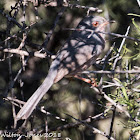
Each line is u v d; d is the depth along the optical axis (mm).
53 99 11188
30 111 8078
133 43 10656
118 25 11484
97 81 9047
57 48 11492
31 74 11484
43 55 8555
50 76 9055
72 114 11094
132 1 11391
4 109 11031
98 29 10359
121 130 10969
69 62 9266
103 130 11000
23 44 8281
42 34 11234
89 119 8625
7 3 11031
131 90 7988
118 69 8500
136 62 10156
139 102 8109
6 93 8109
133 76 8617
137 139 7605
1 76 11195
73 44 9867
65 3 8344
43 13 11141
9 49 8289
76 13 11422
